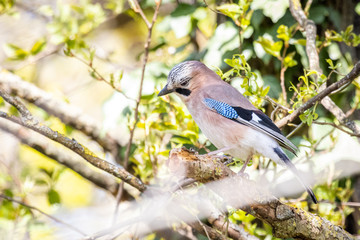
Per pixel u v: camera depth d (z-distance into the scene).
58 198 10.83
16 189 11.36
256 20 10.12
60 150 11.24
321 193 9.27
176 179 8.59
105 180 11.40
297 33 10.25
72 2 13.91
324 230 7.02
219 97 8.34
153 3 11.67
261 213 6.81
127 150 9.09
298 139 10.09
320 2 10.52
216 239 8.45
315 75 8.92
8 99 6.70
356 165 9.79
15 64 12.66
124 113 10.75
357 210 10.24
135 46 14.75
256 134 7.91
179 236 10.05
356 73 7.10
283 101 9.29
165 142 10.31
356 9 10.35
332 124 8.05
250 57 10.39
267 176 9.81
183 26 11.05
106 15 13.05
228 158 8.75
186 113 9.28
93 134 11.90
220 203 8.32
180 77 8.91
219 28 10.64
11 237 10.02
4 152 12.81
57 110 11.88
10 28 13.89
